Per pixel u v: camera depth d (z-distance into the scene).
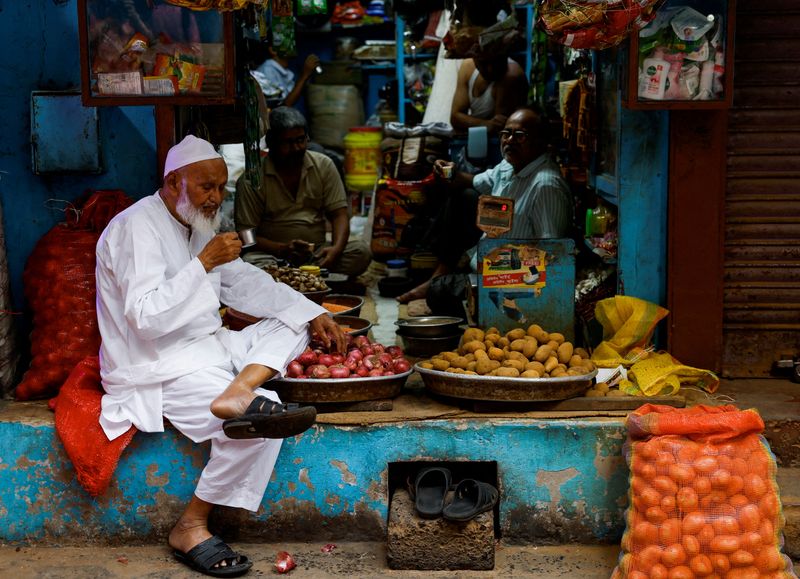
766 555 3.18
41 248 3.95
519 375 3.61
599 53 4.71
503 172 5.58
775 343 4.18
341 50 9.42
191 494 3.67
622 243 4.14
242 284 3.87
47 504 3.69
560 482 3.65
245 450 3.44
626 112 4.07
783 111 4.02
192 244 3.71
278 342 3.66
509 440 3.63
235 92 3.88
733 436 3.25
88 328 3.85
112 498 3.68
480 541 3.46
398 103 8.71
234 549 3.68
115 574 3.48
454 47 5.97
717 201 4.04
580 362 3.73
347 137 8.76
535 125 4.82
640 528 3.26
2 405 3.83
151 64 3.82
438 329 4.33
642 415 3.36
